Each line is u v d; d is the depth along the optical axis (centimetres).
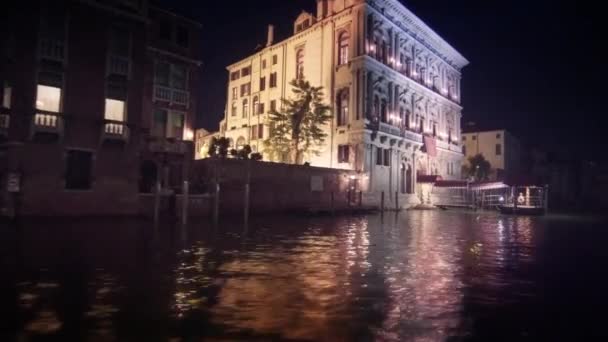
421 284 890
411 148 4238
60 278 853
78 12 2002
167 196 2167
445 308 716
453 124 5341
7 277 847
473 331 604
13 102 1806
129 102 2159
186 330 578
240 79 4950
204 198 2250
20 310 649
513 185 4262
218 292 785
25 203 1802
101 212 2023
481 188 4219
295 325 610
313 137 3478
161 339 542
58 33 1942
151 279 871
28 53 1855
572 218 3719
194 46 2666
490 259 1246
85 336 545
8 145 1764
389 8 3897
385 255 1255
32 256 1052
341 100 3775
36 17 1883
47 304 682
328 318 645
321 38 3944
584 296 814
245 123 4791
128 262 1032
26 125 1827
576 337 588
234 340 545
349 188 3328
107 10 2084
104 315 634
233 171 2439
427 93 4650
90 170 2012
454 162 5306
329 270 1009
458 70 5538
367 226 2228
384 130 3747
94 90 2039
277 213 2698
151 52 2455
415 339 565
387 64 3950
